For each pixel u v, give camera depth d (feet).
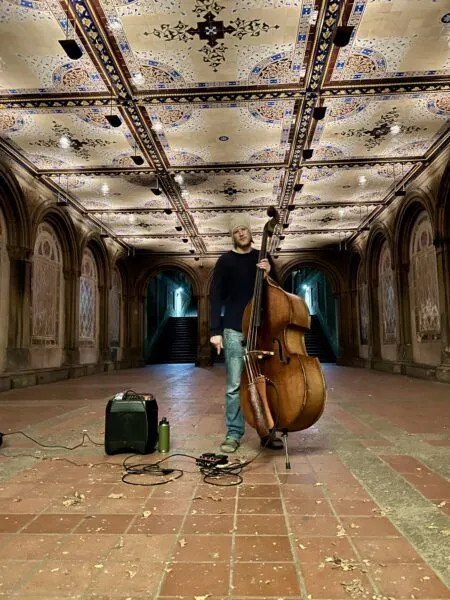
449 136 31.19
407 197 41.93
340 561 5.93
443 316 36.04
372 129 30.14
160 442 12.20
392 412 19.35
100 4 18.42
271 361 10.75
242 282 12.40
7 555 6.21
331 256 68.85
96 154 33.42
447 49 21.91
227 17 19.31
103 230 56.03
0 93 25.12
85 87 24.57
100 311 57.77
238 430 12.33
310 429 15.29
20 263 35.83
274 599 5.09
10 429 15.89
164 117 27.94
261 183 39.96
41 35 20.38
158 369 62.23
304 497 8.48
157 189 40.47
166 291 99.81
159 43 21.06
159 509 7.93
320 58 22.18
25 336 36.09
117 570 5.77
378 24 20.11
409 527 7.03
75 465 10.96
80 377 46.42
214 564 5.90
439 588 5.27
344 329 67.87
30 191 37.93
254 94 25.46
